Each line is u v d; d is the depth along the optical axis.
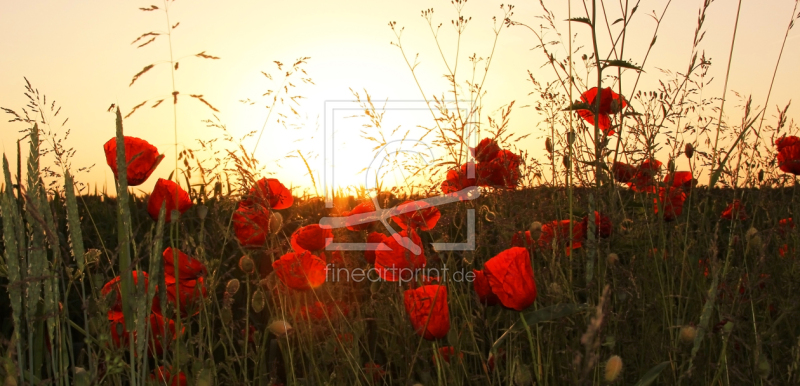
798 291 1.52
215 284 1.29
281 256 1.37
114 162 1.56
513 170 1.79
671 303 1.47
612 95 1.63
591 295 1.37
